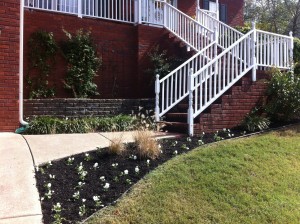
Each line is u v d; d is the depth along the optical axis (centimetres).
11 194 432
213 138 721
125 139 668
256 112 866
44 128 754
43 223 376
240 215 426
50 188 452
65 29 1081
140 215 400
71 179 485
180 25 1198
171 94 883
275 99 855
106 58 1150
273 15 3372
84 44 1084
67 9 1105
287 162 606
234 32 1159
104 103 952
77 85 1069
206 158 573
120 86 1170
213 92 842
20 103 771
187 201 439
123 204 416
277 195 485
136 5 1201
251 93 862
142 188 457
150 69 1174
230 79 870
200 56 938
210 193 463
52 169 513
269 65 938
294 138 739
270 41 962
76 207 411
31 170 502
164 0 1270
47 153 578
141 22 1195
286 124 850
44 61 1030
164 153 602
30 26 1027
